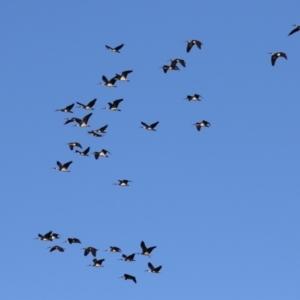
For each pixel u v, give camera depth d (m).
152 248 88.38
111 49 86.38
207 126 92.81
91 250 90.00
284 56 81.19
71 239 90.81
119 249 90.31
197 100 89.31
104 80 88.81
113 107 90.56
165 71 86.88
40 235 92.12
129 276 89.56
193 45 85.62
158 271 87.94
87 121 92.19
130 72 88.50
